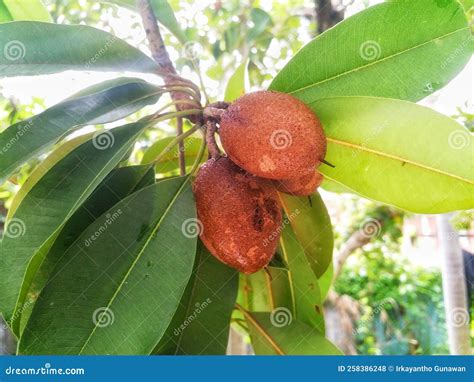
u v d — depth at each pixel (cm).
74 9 50
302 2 54
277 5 54
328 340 31
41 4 36
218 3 51
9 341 40
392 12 28
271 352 31
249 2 52
